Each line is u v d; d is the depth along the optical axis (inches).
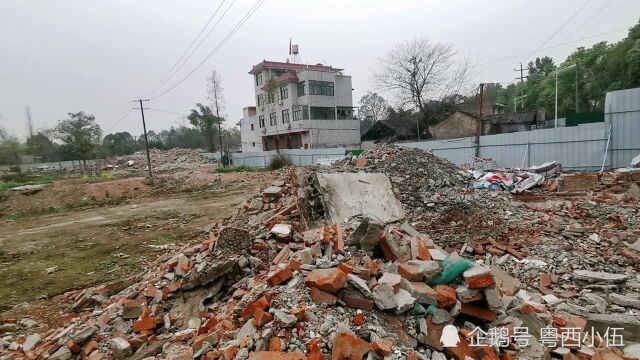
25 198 818.2
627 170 436.8
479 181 505.0
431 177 488.4
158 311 221.6
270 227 284.2
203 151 2101.4
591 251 304.3
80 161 1654.8
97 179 1137.4
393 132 1430.9
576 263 286.5
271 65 1667.1
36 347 221.8
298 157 1235.9
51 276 363.6
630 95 522.0
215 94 1598.2
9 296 316.5
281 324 142.9
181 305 223.6
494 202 431.2
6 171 1395.2
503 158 686.5
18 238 534.6
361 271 177.9
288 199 329.4
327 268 188.9
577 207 394.9
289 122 1576.0
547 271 281.3
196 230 518.6
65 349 203.5
